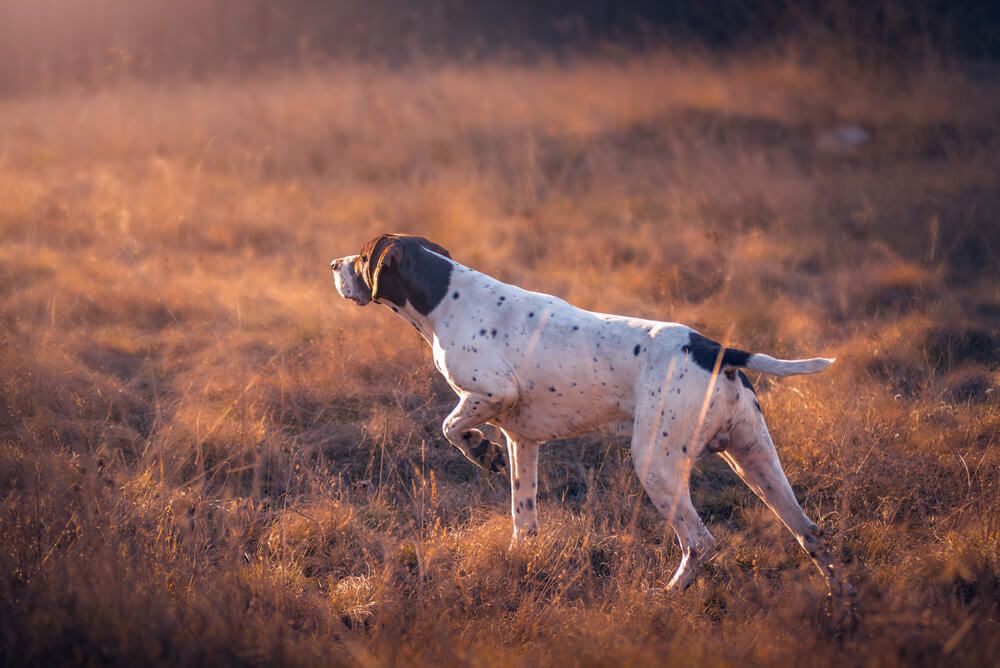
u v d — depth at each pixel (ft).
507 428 24.70
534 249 52.37
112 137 78.54
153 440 30.30
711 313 42.42
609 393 22.86
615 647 18.17
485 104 87.45
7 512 22.02
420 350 38.17
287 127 81.92
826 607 19.88
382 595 21.48
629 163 71.72
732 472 30.63
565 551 24.53
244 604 19.94
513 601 21.91
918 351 38.06
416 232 55.67
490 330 23.75
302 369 36.47
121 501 24.26
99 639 17.74
